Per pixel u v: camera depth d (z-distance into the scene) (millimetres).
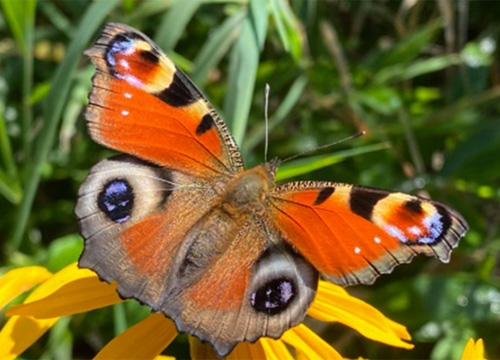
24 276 164
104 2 220
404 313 249
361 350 253
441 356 244
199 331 137
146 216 143
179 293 139
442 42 315
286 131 279
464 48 297
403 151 283
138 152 149
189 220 146
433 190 269
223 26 226
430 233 146
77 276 159
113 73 148
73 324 242
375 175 269
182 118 152
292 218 149
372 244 147
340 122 281
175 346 241
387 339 161
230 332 137
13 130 269
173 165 152
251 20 208
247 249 145
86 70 250
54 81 218
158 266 140
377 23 315
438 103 299
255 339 138
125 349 154
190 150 154
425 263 263
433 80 313
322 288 167
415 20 302
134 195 144
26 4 235
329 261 147
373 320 164
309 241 148
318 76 279
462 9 294
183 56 289
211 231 146
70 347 240
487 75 293
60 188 267
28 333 155
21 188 250
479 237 263
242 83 205
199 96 154
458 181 271
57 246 239
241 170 158
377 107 281
